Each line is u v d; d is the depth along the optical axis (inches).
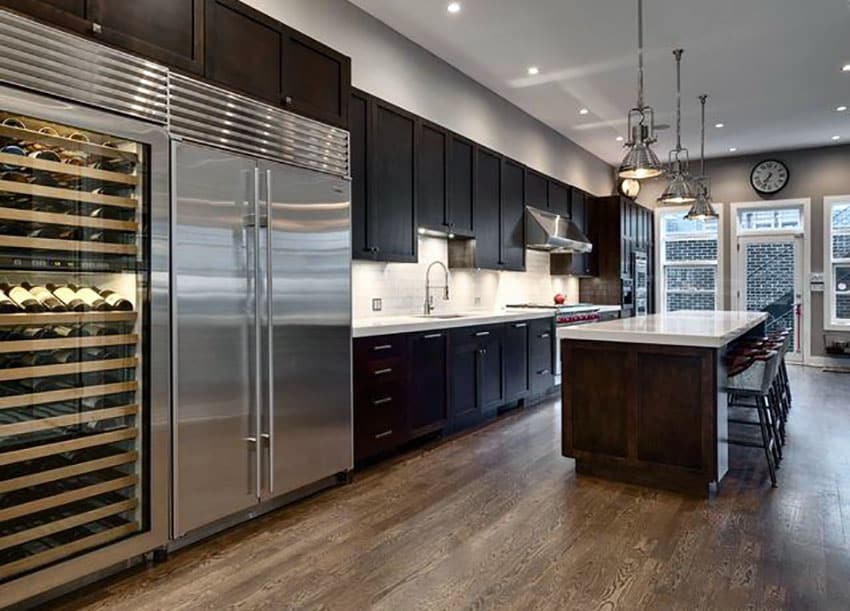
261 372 107.3
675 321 166.9
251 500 106.2
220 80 101.5
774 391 149.0
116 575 87.8
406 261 168.7
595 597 81.7
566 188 278.7
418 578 87.4
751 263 339.3
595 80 217.6
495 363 191.9
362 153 152.2
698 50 190.9
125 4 87.0
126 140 86.6
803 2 158.7
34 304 78.0
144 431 89.4
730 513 111.8
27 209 78.1
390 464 144.2
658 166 148.1
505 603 80.4
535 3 159.5
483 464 144.0
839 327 315.3
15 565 76.4
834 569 89.3
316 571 89.5
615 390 131.2
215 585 85.1
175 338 92.7
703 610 78.1
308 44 120.8
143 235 89.1
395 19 169.8
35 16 76.5
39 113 76.5
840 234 316.5
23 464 78.0
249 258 105.3
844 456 149.1
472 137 217.6
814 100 241.1
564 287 305.3
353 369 133.3
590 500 119.3
